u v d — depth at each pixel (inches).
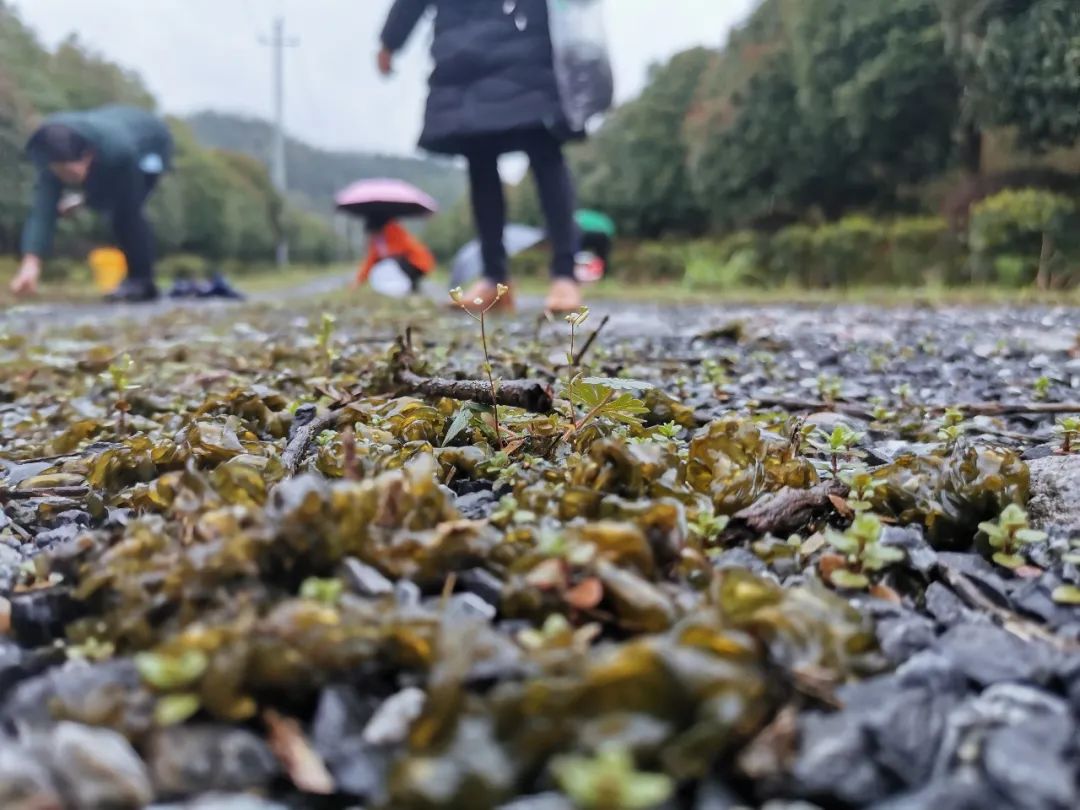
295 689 17.3
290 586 21.0
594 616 20.3
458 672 16.5
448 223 1373.0
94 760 15.5
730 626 18.7
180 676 16.1
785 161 396.2
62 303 223.5
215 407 45.2
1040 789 15.1
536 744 15.3
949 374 71.9
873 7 298.4
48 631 21.6
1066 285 185.3
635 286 375.2
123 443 38.9
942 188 281.6
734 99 426.3
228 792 15.8
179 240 874.8
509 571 22.1
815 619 19.2
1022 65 166.6
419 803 14.7
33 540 30.0
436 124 128.3
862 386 66.1
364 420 39.4
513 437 36.6
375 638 17.7
